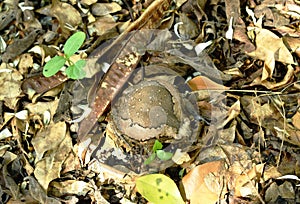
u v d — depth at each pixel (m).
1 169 0.64
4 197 0.63
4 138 0.65
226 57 0.68
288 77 0.66
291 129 0.64
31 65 0.68
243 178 0.63
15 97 0.66
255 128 0.65
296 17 0.69
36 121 0.66
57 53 0.69
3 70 0.68
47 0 0.71
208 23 0.69
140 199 0.63
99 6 0.70
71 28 0.70
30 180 0.64
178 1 0.70
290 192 0.62
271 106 0.65
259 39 0.68
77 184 0.63
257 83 0.66
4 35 0.70
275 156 0.64
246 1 0.70
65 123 0.65
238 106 0.65
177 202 0.61
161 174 0.62
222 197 0.62
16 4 0.71
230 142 0.64
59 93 0.67
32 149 0.65
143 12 0.68
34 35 0.69
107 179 0.64
